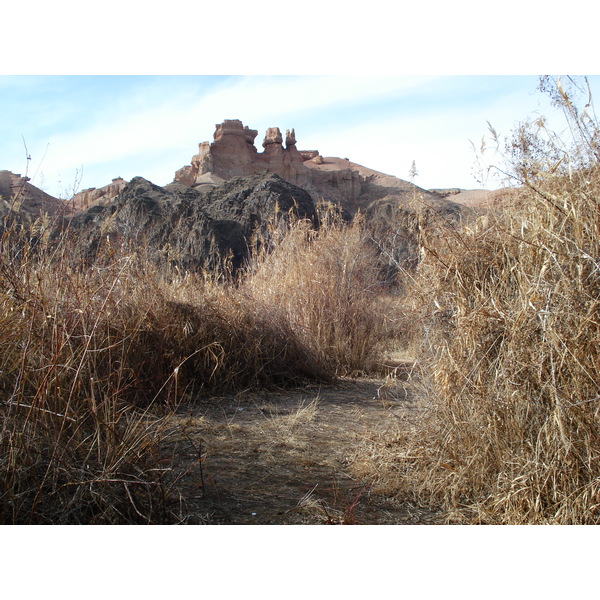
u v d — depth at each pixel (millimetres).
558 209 3053
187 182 82812
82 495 2521
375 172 111875
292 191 22750
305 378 6723
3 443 2574
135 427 3000
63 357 3283
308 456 3938
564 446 2621
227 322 6520
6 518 2449
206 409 5258
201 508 2936
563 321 2816
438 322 3588
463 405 3215
